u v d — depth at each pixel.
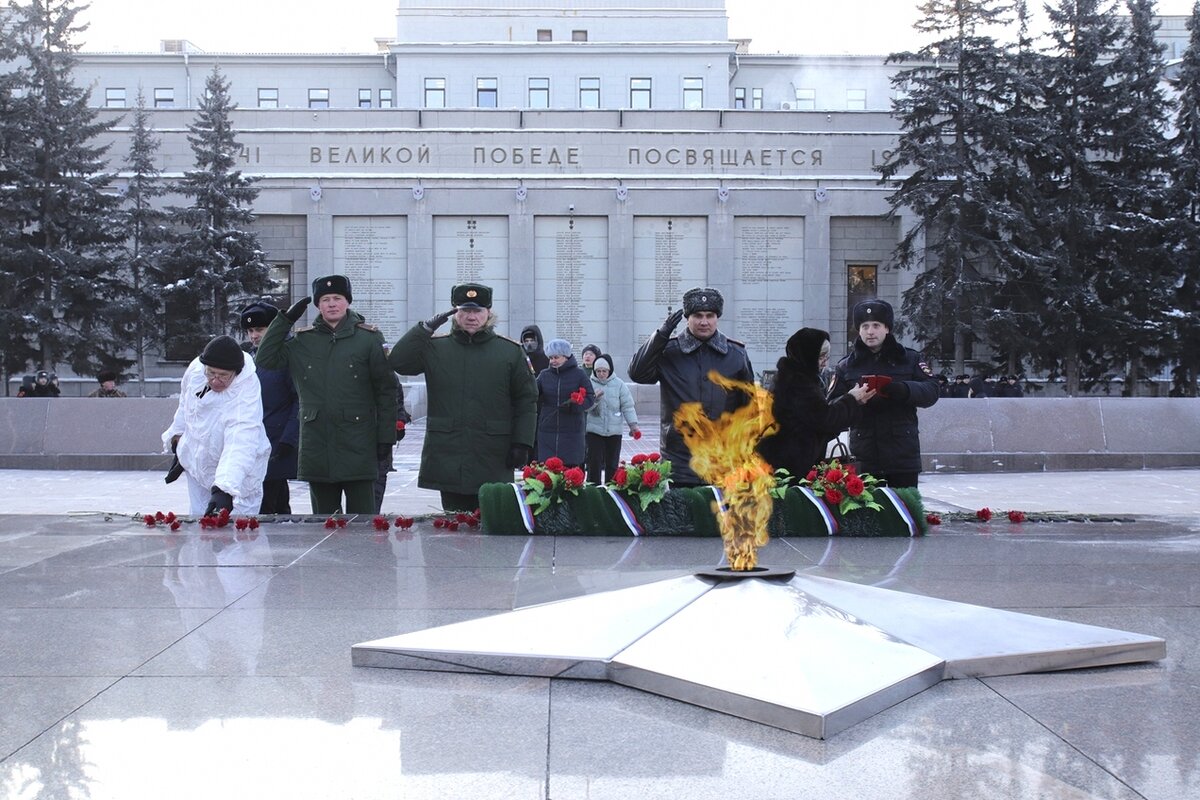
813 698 3.01
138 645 3.89
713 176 37.44
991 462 17.38
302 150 38.03
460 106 53.50
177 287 34.12
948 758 2.77
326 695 3.29
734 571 3.95
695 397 6.96
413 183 37.25
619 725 3.01
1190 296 34.09
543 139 38.19
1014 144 32.94
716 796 2.53
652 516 6.55
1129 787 2.59
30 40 37.88
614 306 37.34
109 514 7.54
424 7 54.31
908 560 5.69
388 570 5.33
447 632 3.71
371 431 7.56
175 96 55.66
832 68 54.12
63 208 34.41
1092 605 4.55
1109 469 17.50
